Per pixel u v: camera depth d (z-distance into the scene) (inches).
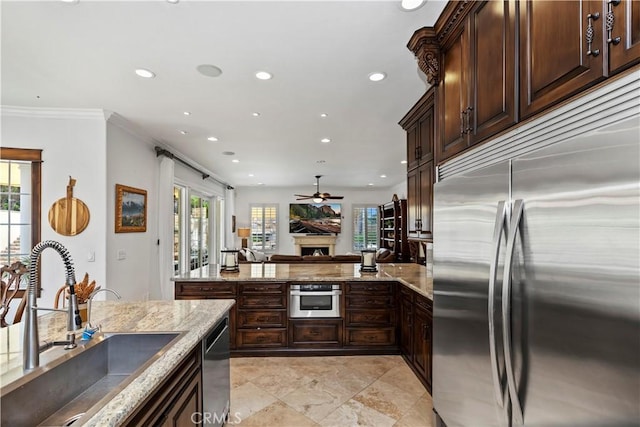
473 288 61.0
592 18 37.6
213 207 331.0
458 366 67.2
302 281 136.8
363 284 137.6
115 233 151.6
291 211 423.2
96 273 142.6
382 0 72.9
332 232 425.4
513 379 48.0
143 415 44.2
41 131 140.1
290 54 96.0
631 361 32.6
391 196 426.0
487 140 59.7
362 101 131.6
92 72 106.6
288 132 174.7
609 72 35.8
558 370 40.9
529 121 48.3
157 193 192.5
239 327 135.6
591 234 36.8
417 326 114.7
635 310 32.3
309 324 136.3
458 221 67.3
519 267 47.6
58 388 50.7
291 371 120.9
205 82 114.3
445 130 78.1
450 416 71.0
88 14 77.1
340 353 136.2
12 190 139.6
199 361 67.1
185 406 59.2
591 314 36.7
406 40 88.8
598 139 36.2
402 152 221.8
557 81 43.0
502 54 55.1
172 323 71.5
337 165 269.4
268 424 88.4
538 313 44.0
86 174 142.8
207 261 320.5
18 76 109.0
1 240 137.4
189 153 223.3
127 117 149.6
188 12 76.6
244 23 81.0
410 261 267.0
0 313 78.3
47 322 72.4
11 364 49.8
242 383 111.4
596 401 36.2
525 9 49.3
